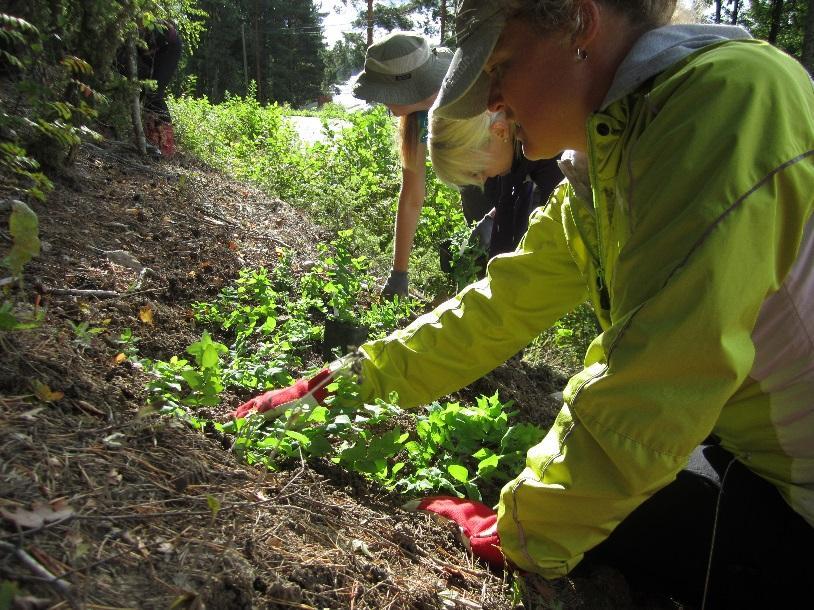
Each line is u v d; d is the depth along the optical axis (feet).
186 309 11.69
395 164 25.30
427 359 8.41
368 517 7.29
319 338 12.17
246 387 9.30
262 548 5.71
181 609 4.62
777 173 4.96
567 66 5.66
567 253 7.84
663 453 5.54
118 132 18.90
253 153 29.66
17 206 6.72
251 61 192.03
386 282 15.21
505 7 5.54
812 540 6.21
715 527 6.56
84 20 14.82
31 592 4.26
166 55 20.47
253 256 14.75
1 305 7.27
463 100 6.38
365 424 9.11
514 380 12.80
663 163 5.21
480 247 14.57
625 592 7.30
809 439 5.95
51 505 5.06
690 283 5.03
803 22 71.10
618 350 5.41
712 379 5.30
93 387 7.21
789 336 5.61
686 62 5.39
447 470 8.77
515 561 6.66
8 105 13.93
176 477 6.16
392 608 5.82
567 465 5.98
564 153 7.02
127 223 13.76
